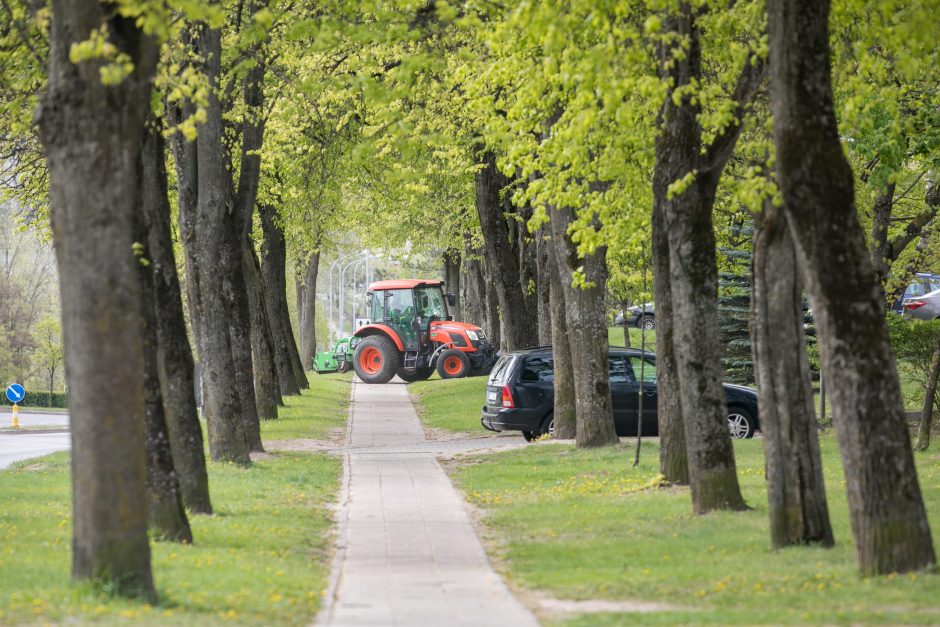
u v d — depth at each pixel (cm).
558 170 2927
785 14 1777
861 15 2497
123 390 1591
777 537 2098
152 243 2562
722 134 2538
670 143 2545
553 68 2484
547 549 2203
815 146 1759
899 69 2441
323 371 10150
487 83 3122
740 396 4212
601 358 3909
